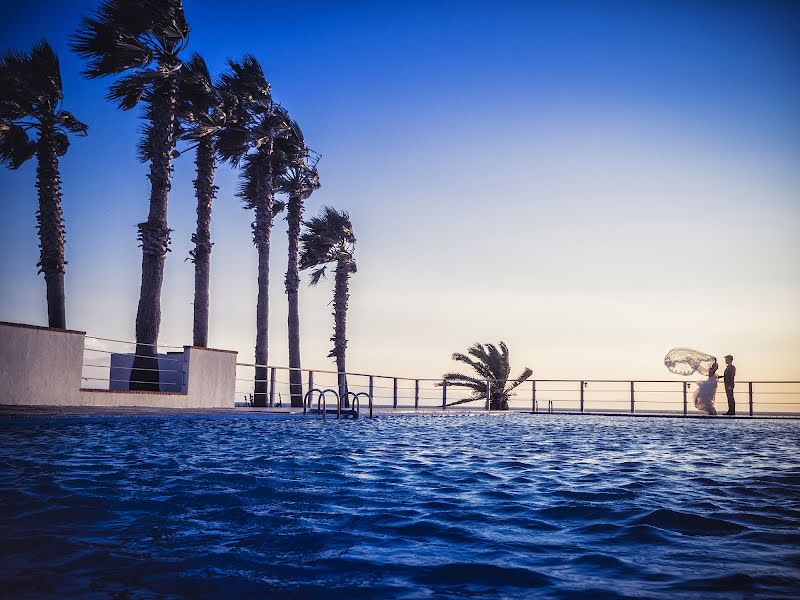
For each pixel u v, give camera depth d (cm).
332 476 555
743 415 2150
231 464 615
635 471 633
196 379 1620
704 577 266
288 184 2320
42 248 1686
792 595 243
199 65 1867
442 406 2455
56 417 1047
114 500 415
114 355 1883
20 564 271
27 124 1694
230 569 271
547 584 256
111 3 1585
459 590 247
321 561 285
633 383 2334
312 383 1827
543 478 570
